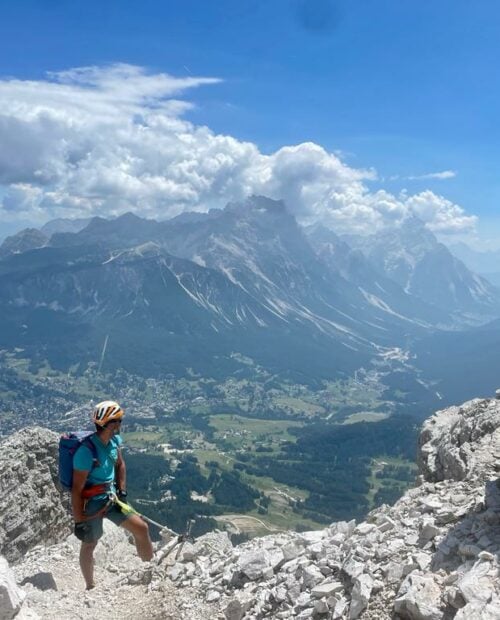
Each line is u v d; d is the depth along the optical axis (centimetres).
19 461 1959
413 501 1260
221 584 1089
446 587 841
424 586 847
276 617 950
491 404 1798
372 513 1333
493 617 719
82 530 1140
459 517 1062
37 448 2036
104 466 1151
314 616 920
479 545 917
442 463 1688
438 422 2064
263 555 1111
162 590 1116
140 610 1068
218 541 1634
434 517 1098
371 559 993
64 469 1132
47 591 1207
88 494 1143
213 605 1039
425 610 801
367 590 902
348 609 898
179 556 1266
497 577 799
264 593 1011
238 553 1204
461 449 1570
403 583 876
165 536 1393
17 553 1817
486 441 1541
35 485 1958
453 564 905
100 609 1084
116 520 1207
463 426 1709
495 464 1339
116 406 1150
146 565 1209
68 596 1147
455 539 958
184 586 1122
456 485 1297
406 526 1108
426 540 1011
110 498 1164
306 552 1097
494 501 1039
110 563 1424
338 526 1220
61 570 1387
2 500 1875
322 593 945
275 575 1067
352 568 961
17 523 1852
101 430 1144
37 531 1894
